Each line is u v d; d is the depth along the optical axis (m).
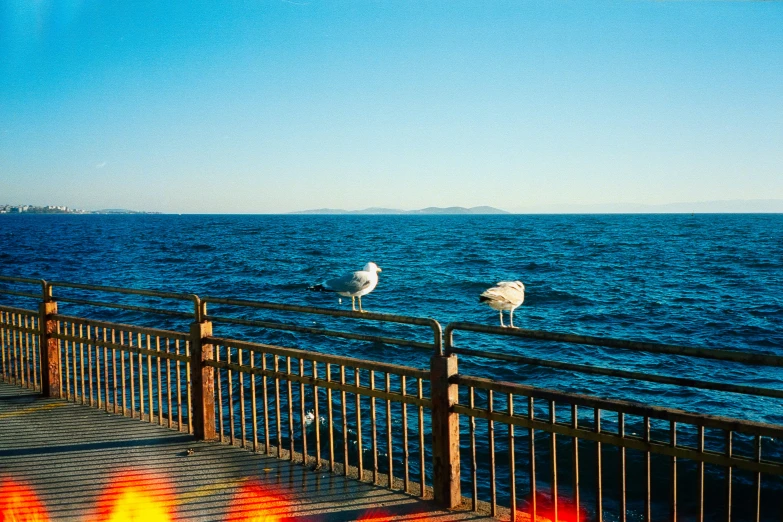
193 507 4.73
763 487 8.34
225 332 20.77
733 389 3.38
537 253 60.06
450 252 62.38
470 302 28.52
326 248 70.25
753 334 20.89
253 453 5.81
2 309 8.42
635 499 8.15
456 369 4.62
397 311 26.20
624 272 41.25
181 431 6.45
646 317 24.17
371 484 5.11
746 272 40.84
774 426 3.30
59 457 5.75
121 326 6.93
